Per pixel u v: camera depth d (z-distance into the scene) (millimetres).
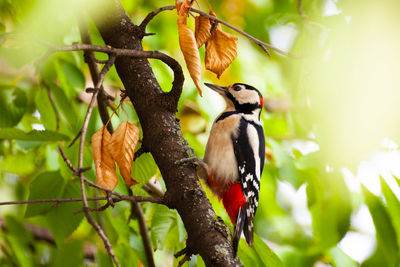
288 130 10555
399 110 6098
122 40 5523
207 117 8266
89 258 9195
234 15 11164
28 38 3877
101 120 6973
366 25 6062
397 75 6047
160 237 7211
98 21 5516
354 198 7785
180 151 5352
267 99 10664
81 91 8664
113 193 4406
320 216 7785
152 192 8102
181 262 5160
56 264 7859
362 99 6172
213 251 4980
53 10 3727
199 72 4590
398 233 6789
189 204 5168
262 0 11203
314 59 6867
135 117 6652
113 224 7559
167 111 5449
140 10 8969
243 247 6422
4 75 8422
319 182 7930
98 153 4562
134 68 5496
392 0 6000
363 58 6125
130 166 4645
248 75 9773
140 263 8945
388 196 6605
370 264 7406
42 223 10445
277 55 10734
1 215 10062
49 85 7855
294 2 10625
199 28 5371
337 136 6426
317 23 7605
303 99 7559
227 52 5508
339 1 6488
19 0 4125
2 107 7637
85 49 4340
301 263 9773
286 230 12688
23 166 9594
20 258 8742
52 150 8062
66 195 7062
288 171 8195
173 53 9156
